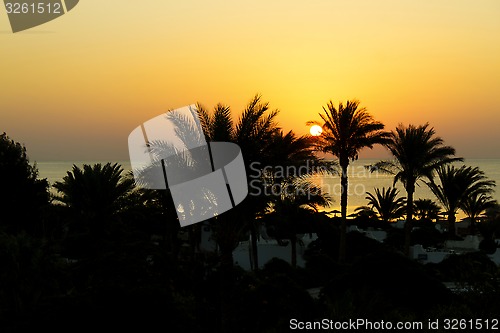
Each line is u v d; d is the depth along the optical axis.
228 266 16.86
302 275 28.78
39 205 33.44
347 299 15.55
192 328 13.55
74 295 12.86
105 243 25.31
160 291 13.23
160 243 28.36
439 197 48.31
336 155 34.12
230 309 16.62
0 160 32.88
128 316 12.42
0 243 16.80
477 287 16.38
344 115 33.47
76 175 30.36
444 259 33.47
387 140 34.22
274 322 16.59
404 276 19.11
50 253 18.12
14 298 15.85
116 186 30.23
